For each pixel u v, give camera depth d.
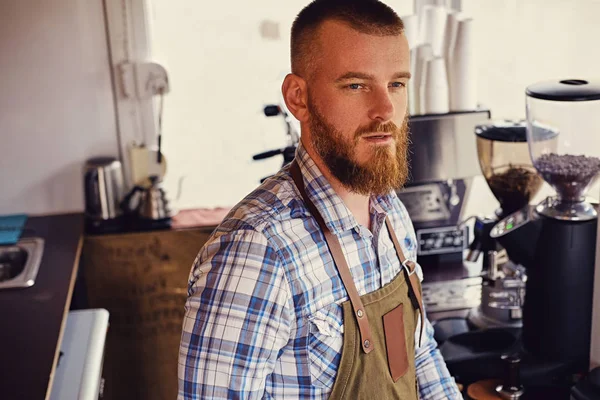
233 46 3.06
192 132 3.13
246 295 1.28
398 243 1.53
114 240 2.87
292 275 1.32
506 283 2.30
